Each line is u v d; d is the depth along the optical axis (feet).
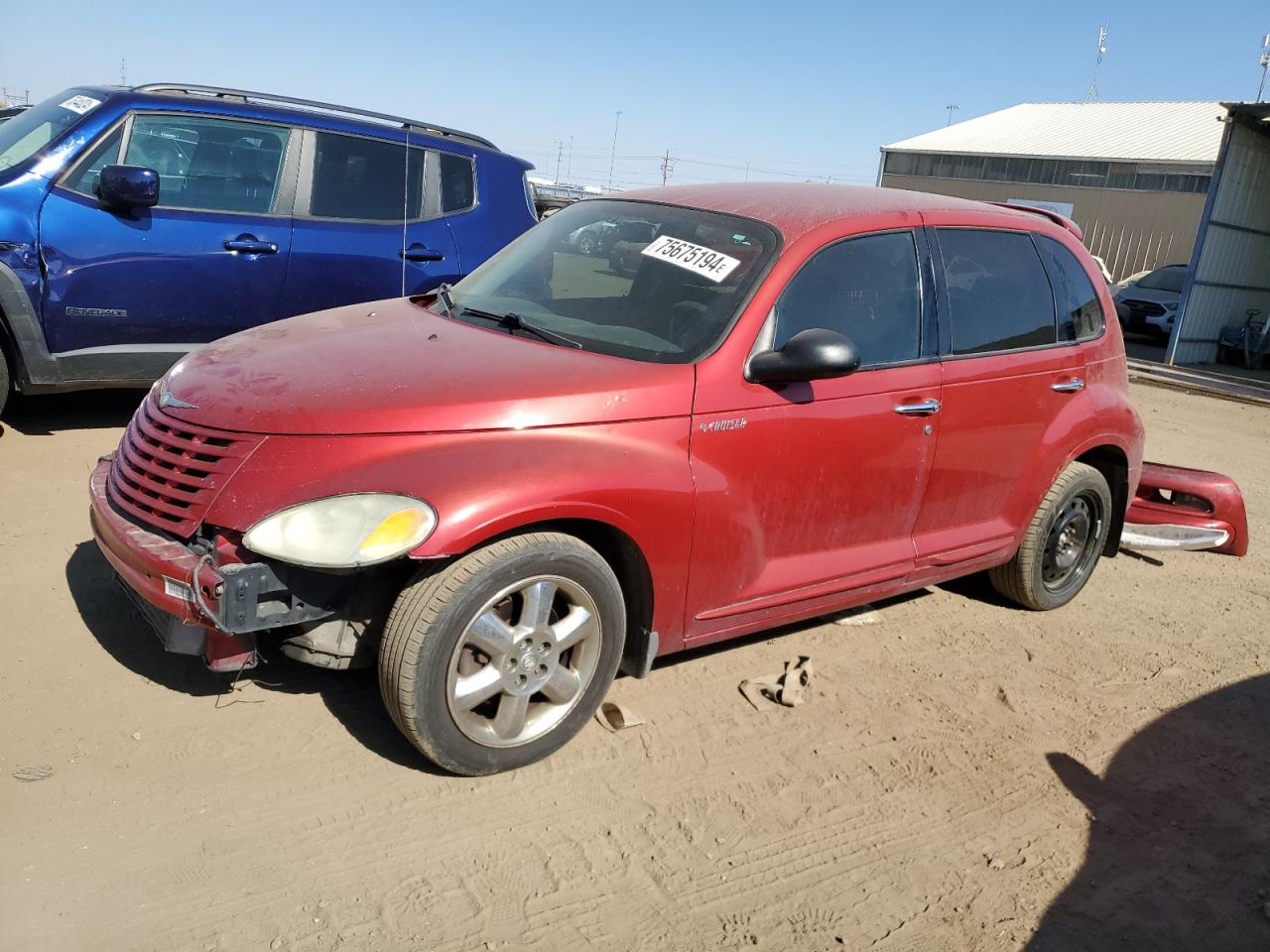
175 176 19.57
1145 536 19.97
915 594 17.22
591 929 8.73
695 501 10.96
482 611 9.70
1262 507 26.20
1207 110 113.19
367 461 9.45
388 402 9.82
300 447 9.52
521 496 9.61
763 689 13.05
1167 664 15.46
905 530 13.73
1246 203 58.90
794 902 9.39
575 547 10.18
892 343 12.97
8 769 9.70
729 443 11.28
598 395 10.49
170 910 8.31
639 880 9.40
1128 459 16.84
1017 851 10.55
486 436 9.88
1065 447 15.40
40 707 10.72
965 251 14.21
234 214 19.99
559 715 10.69
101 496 10.85
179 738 10.50
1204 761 12.79
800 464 11.95
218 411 10.03
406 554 9.06
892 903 9.55
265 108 20.54
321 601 9.64
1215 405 45.39
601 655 10.80
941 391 13.33
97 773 9.82
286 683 11.70
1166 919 9.80
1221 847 11.04
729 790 10.90
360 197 21.56
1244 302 63.57
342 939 8.26
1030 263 15.19
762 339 11.62
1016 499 15.12
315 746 10.65
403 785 10.21
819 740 12.14
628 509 10.41
